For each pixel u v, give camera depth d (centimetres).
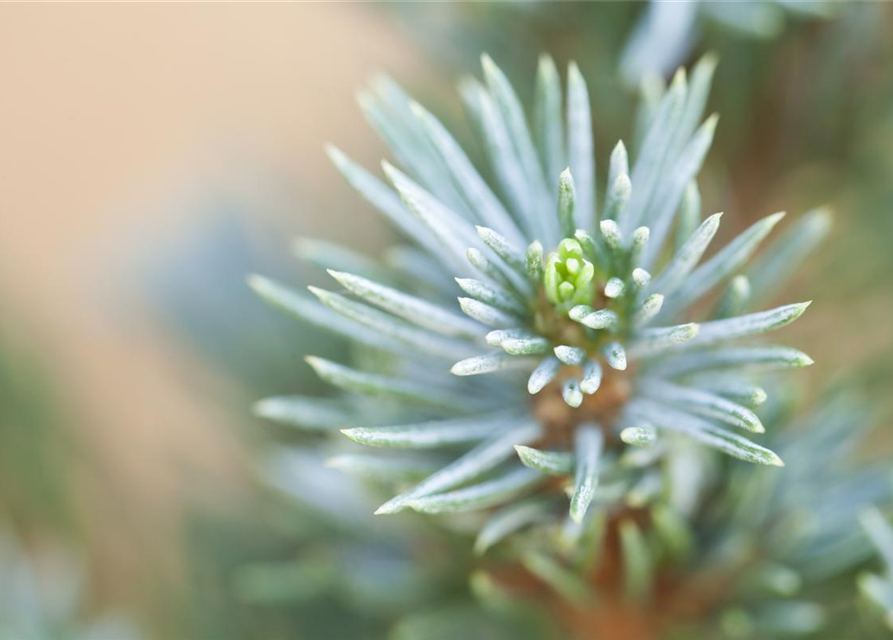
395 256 12
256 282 12
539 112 12
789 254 12
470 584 13
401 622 13
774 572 12
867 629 13
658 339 11
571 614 13
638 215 11
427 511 11
